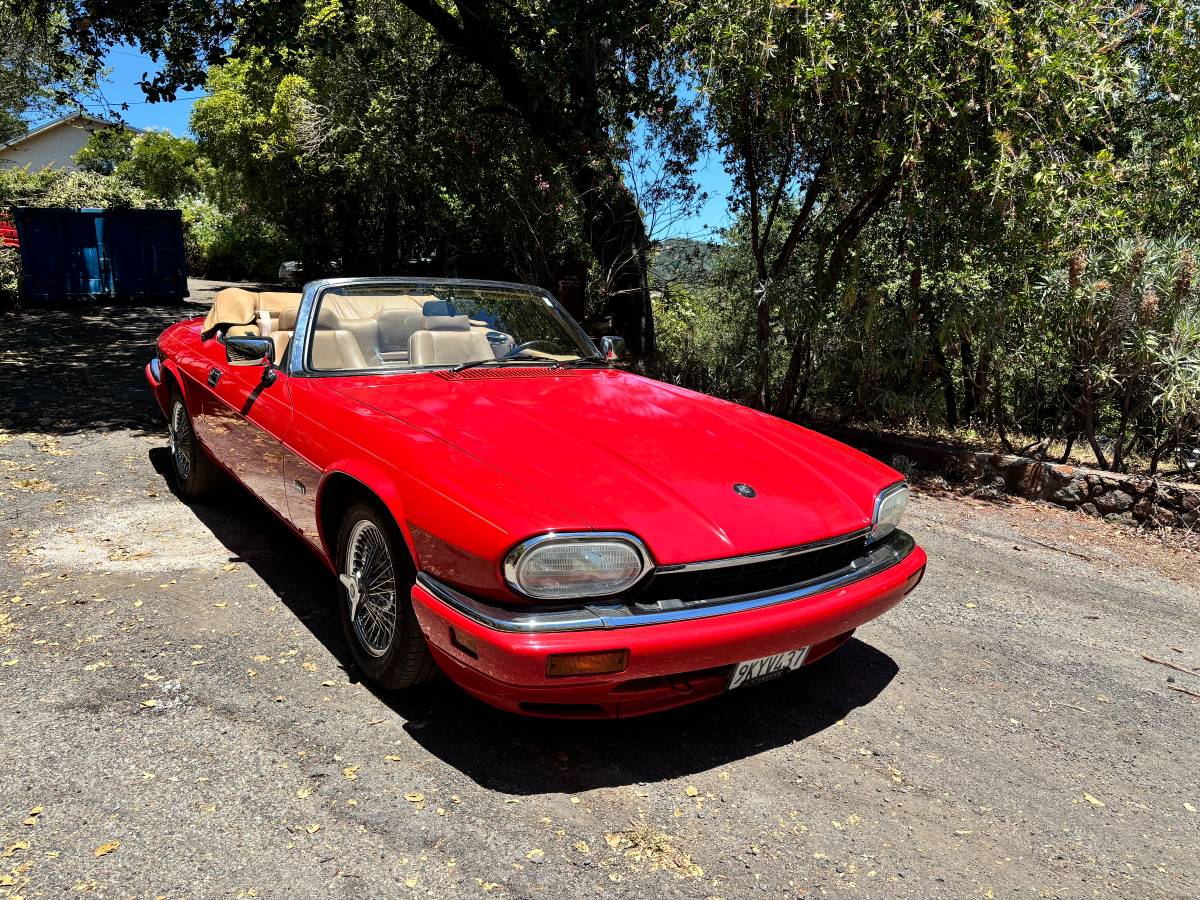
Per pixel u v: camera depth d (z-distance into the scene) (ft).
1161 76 22.21
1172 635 13.47
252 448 12.57
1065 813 8.61
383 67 40.45
